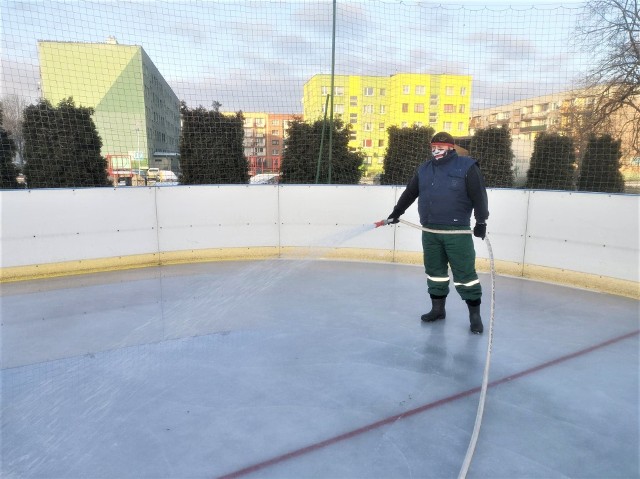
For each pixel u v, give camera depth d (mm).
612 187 7812
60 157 6828
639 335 3432
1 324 3639
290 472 1885
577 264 4754
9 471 1898
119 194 5422
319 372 2816
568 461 1964
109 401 2467
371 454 2004
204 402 2457
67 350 3141
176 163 7387
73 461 1963
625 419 2299
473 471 1891
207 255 5934
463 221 3381
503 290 4641
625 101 13227
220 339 3342
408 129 7824
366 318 3803
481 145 7934
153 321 3711
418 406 2416
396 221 3734
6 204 4895
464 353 3102
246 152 7445
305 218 6035
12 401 2461
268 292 4535
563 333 3471
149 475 1872
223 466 1927
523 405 2432
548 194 4910
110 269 5457
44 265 5125
